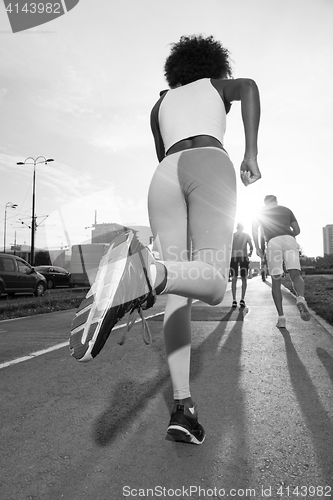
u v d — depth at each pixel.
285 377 3.11
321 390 2.79
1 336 5.14
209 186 1.77
